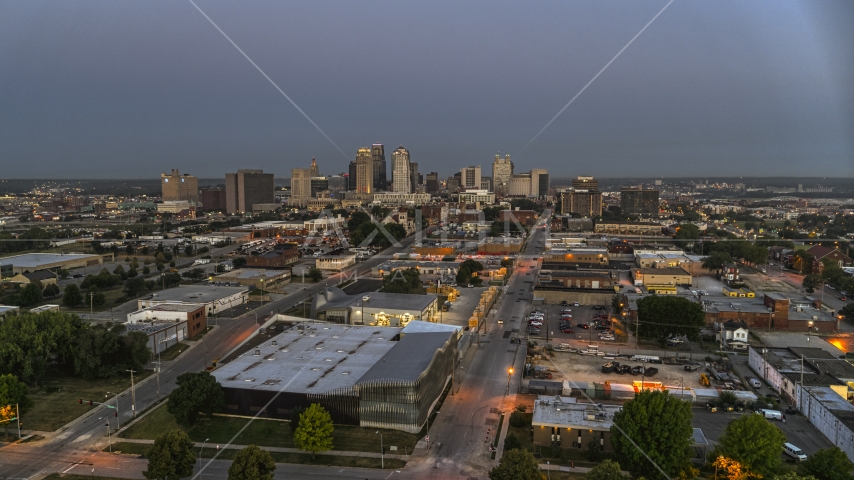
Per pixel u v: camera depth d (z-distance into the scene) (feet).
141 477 281.95
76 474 284.82
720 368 429.79
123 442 319.27
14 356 383.24
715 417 345.72
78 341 406.41
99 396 380.17
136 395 381.81
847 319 559.79
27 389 351.25
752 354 433.89
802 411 350.64
